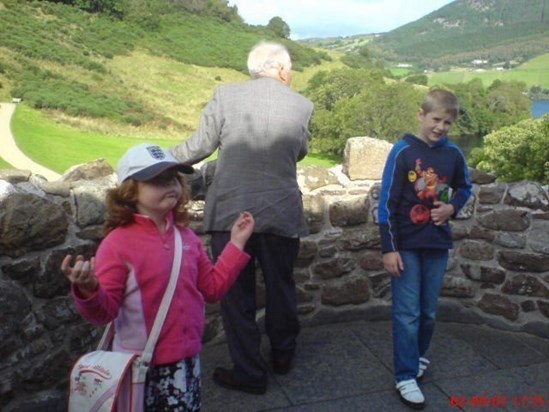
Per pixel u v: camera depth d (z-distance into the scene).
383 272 3.19
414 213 2.34
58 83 57.38
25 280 2.17
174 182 1.62
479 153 40.44
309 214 2.99
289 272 2.48
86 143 41.31
